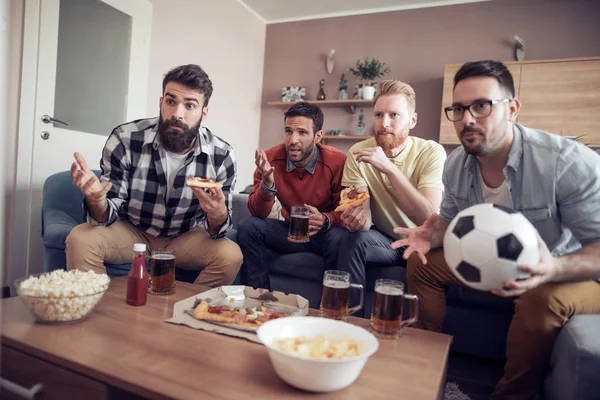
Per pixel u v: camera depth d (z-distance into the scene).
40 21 2.36
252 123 4.88
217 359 0.84
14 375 0.87
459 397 1.39
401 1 4.30
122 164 1.72
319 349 0.78
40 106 2.39
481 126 1.27
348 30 4.62
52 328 0.94
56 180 2.09
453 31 4.20
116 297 1.21
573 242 1.38
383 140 1.93
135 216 1.78
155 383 0.73
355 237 1.79
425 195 1.83
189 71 1.65
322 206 2.11
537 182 1.31
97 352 0.83
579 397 0.95
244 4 4.50
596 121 3.49
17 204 2.32
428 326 1.52
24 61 2.31
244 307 1.15
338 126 4.66
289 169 2.14
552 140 1.32
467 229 0.97
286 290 2.04
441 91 4.24
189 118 1.66
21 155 2.32
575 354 0.96
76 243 1.61
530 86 3.67
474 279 0.97
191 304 1.11
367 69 4.25
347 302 1.11
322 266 1.98
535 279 0.96
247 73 4.69
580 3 3.78
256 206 2.02
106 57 2.82
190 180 1.55
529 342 1.16
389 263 1.86
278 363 0.74
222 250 1.76
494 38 4.05
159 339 0.92
